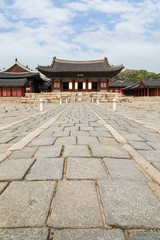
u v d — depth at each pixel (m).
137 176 2.30
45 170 2.47
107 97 34.91
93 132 4.98
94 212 1.59
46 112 11.80
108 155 3.09
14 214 1.57
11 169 2.50
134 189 1.98
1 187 2.03
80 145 3.69
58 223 1.45
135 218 1.51
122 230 1.39
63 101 31.09
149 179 2.23
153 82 44.53
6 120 8.20
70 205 1.69
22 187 2.02
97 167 2.58
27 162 2.77
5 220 1.49
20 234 1.34
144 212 1.59
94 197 1.83
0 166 2.62
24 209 1.63
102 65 42.75
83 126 5.95
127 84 68.88
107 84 40.66
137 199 1.79
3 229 1.39
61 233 1.35
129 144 3.83
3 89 37.59
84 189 1.98
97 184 2.09
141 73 99.62
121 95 35.91
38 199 1.79
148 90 43.91
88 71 37.50
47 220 1.49
